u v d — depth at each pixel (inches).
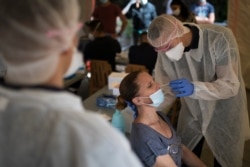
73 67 32.6
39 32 27.5
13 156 27.6
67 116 27.5
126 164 27.9
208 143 89.0
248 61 125.6
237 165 91.3
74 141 26.6
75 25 29.8
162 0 227.0
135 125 68.4
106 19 208.5
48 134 26.9
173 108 97.8
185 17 145.8
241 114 85.9
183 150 81.2
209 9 205.0
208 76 81.7
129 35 223.8
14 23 27.5
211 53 78.4
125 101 71.5
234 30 127.4
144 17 221.6
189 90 76.6
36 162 26.9
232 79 77.3
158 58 86.8
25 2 27.5
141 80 67.6
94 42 153.9
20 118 27.7
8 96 28.6
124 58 174.1
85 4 66.6
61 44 28.5
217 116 87.0
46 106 27.7
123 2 245.8
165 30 71.6
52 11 27.8
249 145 114.2
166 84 82.4
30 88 28.5
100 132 27.2
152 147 66.2
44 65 28.1
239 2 124.3
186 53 78.7
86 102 103.0
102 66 141.4
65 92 29.3
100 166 26.5
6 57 28.4
